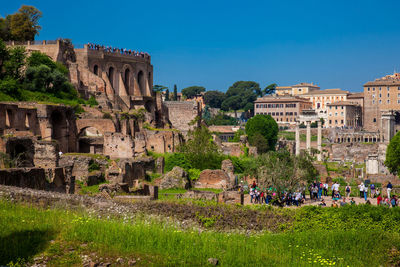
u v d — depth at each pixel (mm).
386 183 76438
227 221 36156
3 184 36438
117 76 143500
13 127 69312
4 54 107125
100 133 98375
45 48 125188
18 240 25547
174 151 98938
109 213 33344
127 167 67125
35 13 139375
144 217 33312
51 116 78438
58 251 25000
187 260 25547
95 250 25406
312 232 35000
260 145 154000
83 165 64188
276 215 37844
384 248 31938
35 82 104500
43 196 33750
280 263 27469
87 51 133750
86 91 121125
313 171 67062
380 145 145000
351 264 29016
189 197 49625
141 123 111500
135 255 25281
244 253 27875
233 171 81500
